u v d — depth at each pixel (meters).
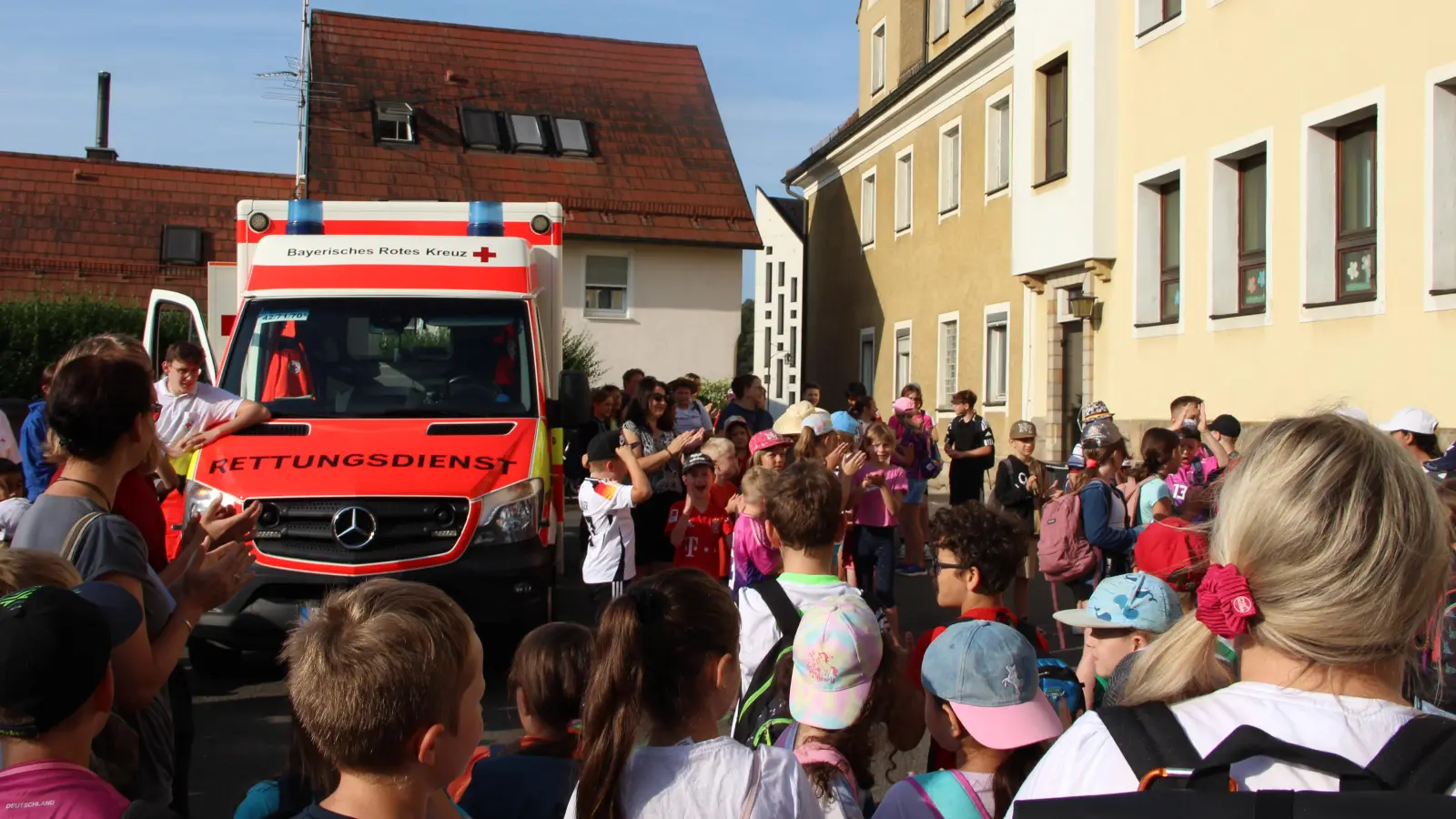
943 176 22.69
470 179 25.09
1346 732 1.52
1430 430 6.86
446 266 8.70
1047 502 7.83
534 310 8.67
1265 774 1.47
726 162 27.16
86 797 2.34
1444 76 10.85
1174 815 1.42
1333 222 12.57
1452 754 1.47
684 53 29.73
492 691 7.45
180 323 22.08
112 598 2.97
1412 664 1.94
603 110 27.61
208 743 6.26
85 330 21.11
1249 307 13.81
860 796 3.12
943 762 3.45
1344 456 1.58
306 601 6.97
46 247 28.80
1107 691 3.12
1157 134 15.23
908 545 12.58
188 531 3.85
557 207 9.45
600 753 2.44
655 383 9.89
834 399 28.73
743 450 10.02
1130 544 7.38
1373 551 1.51
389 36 27.64
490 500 7.26
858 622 3.12
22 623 2.33
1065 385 18.12
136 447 3.36
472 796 3.07
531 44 28.67
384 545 7.07
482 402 8.16
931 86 22.55
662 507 8.21
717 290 25.98
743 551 5.82
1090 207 16.16
